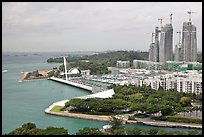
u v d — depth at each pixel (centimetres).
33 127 16800
